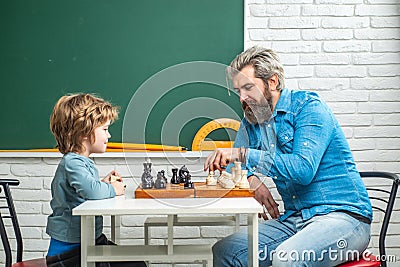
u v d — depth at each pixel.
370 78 3.46
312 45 3.44
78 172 2.41
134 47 3.42
